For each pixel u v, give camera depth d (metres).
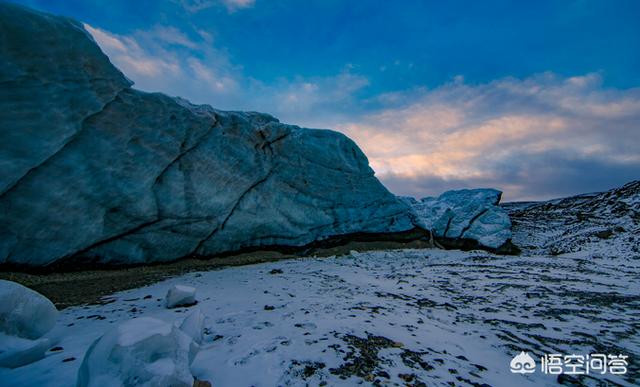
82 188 10.12
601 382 3.87
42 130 8.72
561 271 13.24
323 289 8.67
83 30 9.13
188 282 9.70
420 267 14.43
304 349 3.82
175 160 12.81
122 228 11.89
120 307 6.37
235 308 6.07
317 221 19.95
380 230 23.38
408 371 3.46
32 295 3.82
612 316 6.97
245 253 17.08
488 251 23.20
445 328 5.58
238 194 15.88
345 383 3.03
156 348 2.49
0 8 7.48
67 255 10.57
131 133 10.99
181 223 13.77
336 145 20.94
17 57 7.93
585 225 28.38
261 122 19.16
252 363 3.37
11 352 3.19
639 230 22.67
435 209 32.50
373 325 5.11
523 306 7.69
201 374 3.09
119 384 2.21
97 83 9.66
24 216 9.06
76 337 4.36
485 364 4.14
